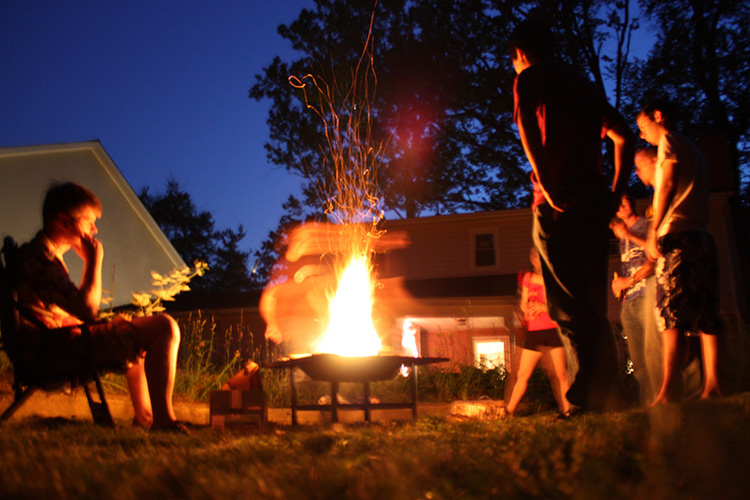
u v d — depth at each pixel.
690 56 24.86
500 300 16.77
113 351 2.97
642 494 1.30
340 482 1.47
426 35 25.19
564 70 3.12
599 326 2.86
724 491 1.30
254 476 1.52
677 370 3.32
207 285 49.09
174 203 50.47
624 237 4.34
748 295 21.22
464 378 7.64
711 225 18.56
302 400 6.57
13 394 3.93
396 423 3.83
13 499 1.30
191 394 5.56
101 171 15.88
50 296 2.88
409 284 19.53
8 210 13.55
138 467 1.65
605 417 2.38
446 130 25.44
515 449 1.80
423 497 1.38
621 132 3.24
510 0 24.95
